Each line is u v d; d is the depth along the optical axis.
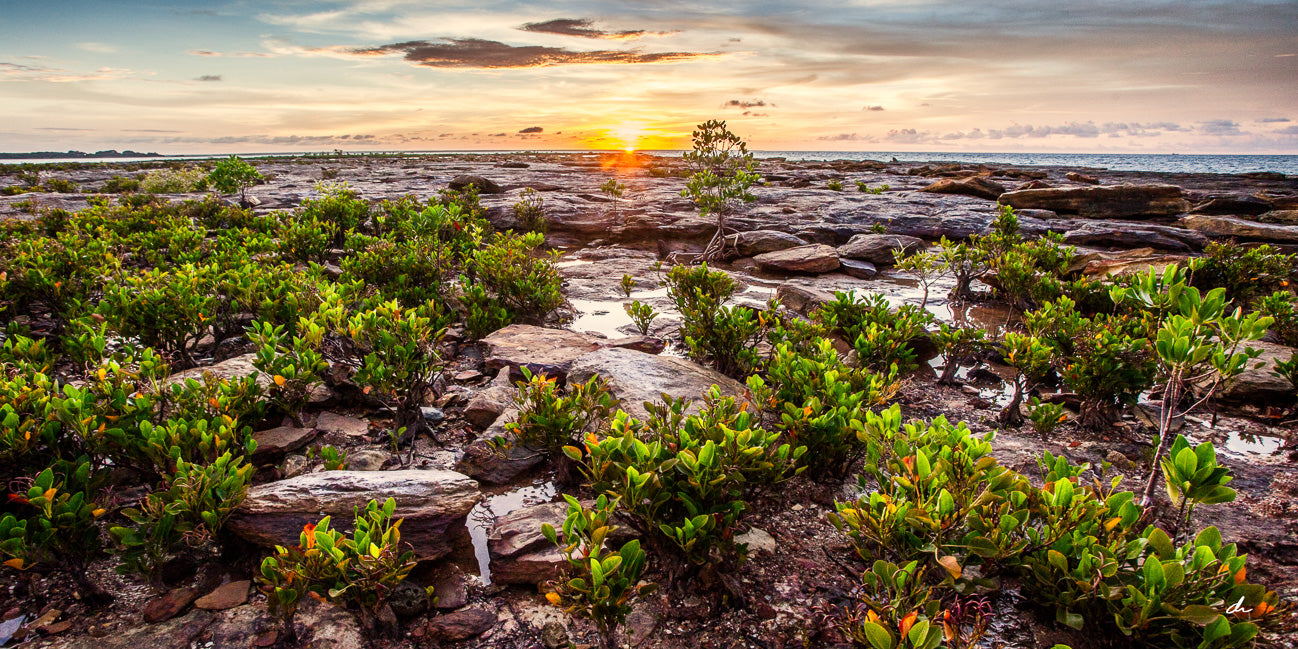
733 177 15.05
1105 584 2.67
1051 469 3.49
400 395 5.06
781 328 6.74
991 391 6.66
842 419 4.30
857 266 13.55
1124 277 10.16
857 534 3.38
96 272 8.44
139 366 4.66
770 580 3.50
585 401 4.45
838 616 3.22
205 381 4.44
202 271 7.75
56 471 3.43
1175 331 3.64
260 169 52.69
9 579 3.25
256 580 3.25
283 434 4.73
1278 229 16.08
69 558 3.04
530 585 3.46
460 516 3.57
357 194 24.83
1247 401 5.91
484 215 17.91
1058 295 9.55
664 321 9.41
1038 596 3.12
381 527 3.10
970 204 22.23
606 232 17.39
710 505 3.46
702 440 3.85
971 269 11.59
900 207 21.19
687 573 3.46
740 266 14.52
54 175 39.94
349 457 4.66
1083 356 5.53
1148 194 20.73
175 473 3.63
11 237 11.81
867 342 6.31
